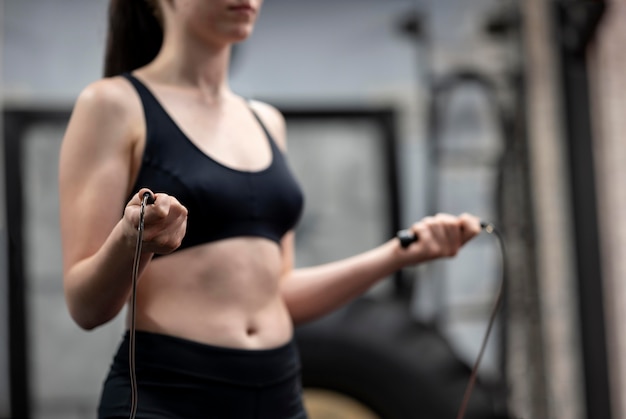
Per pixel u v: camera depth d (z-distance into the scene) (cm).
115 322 420
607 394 419
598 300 424
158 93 151
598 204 430
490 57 438
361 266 166
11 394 407
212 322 142
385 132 441
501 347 388
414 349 351
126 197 147
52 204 422
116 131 144
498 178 404
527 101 418
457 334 421
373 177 440
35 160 424
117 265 124
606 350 422
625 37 435
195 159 146
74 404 415
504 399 378
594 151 432
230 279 145
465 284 423
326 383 346
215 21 152
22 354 411
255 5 156
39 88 427
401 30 446
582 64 434
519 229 397
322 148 441
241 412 142
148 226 115
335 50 446
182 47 156
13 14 429
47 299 418
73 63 430
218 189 145
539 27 433
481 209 432
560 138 432
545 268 424
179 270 143
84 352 417
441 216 165
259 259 149
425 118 442
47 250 420
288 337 153
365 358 346
